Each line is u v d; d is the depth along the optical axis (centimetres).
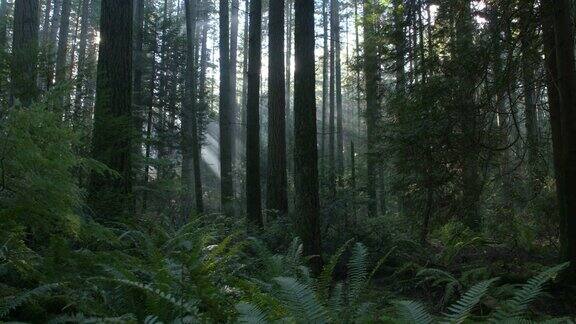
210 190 2967
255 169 1273
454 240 1012
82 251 438
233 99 3266
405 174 1060
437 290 784
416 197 1075
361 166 2070
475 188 953
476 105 891
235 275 590
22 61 730
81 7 3888
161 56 2328
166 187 1054
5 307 321
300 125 873
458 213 987
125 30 792
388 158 1106
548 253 1022
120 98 776
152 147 2092
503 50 850
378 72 1638
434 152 944
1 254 343
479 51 867
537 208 1085
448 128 895
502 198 1112
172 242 603
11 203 360
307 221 859
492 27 880
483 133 911
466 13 929
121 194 706
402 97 1045
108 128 713
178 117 2423
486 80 864
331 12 3138
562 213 791
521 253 1016
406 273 893
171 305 396
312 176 872
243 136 3756
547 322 356
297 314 355
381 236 1079
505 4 841
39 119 345
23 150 332
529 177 1053
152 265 458
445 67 945
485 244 1082
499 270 844
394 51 1323
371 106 1700
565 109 722
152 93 2261
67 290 376
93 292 407
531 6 805
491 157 957
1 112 420
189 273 418
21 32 1047
